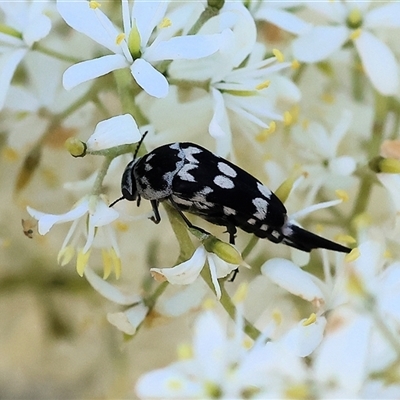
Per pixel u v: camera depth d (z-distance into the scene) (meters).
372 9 0.09
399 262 0.08
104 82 0.09
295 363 0.08
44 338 0.09
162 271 0.08
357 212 0.09
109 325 0.09
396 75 0.09
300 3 0.09
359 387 0.08
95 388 0.09
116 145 0.08
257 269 0.09
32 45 0.09
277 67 0.09
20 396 0.10
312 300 0.08
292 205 0.09
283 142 0.09
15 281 0.09
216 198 0.08
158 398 0.08
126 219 0.09
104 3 0.09
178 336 0.09
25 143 0.09
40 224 0.08
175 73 0.09
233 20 0.09
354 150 0.09
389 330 0.08
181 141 0.09
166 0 0.08
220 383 0.08
